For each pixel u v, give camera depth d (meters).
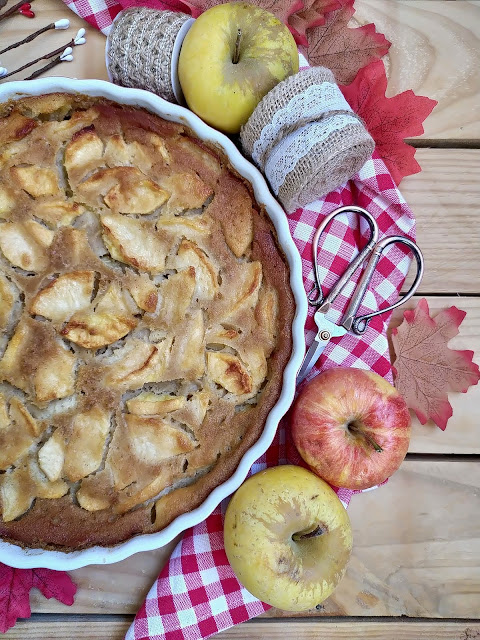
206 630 0.41
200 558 0.41
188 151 0.39
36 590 0.42
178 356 0.37
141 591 0.42
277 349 0.38
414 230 0.44
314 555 0.37
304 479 0.38
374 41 0.44
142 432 0.37
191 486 0.38
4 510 0.37
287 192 0.39
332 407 0.39
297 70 0.39
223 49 0.37
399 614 0.44
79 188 0.37
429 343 0.45
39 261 0.36
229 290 0.38
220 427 0.38
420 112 0.42
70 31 0.43
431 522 0.45
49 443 0.36
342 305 0.42
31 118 0.38
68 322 0.36
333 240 0.43
